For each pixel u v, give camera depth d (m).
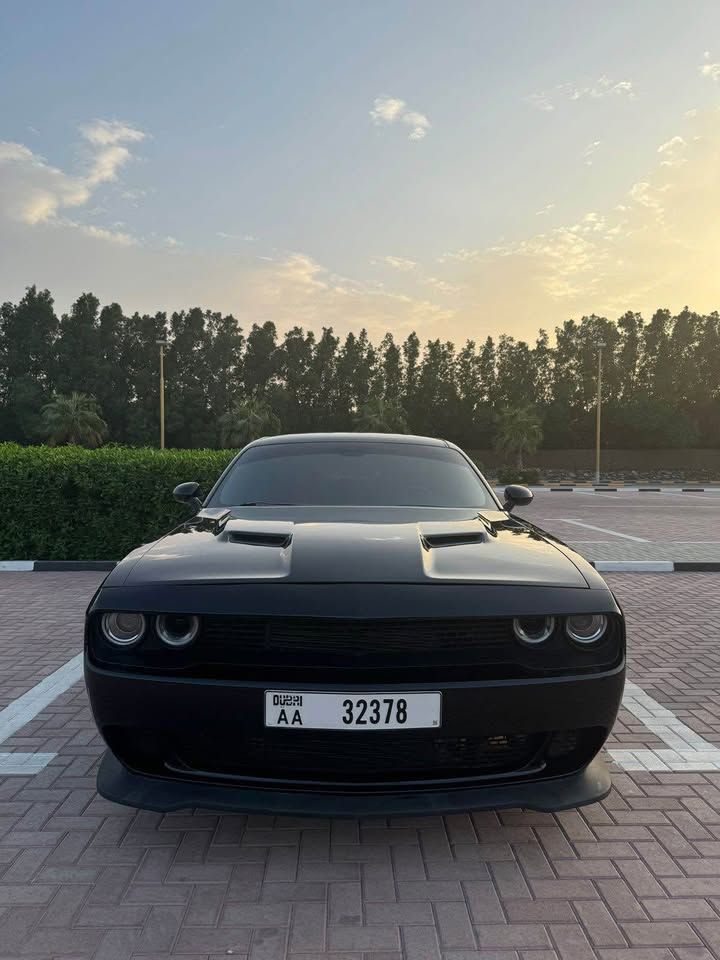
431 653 2.03
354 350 86.88
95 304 80.69
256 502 3.10
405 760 2.06
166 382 78.00
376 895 2.04
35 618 5.56
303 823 2.47
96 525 7.86
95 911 1.96
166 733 2.08
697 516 15.97
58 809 2.56
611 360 83.81
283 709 1.99
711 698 3.86
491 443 75.38
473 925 1.92
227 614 2.01
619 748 3.18
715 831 2.44
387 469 3.39
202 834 2.38
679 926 1.92
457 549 2.44
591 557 8.86
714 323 83.19
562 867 2.20
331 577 2.11
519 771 2.14
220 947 1.81
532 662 2.07
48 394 74.81
